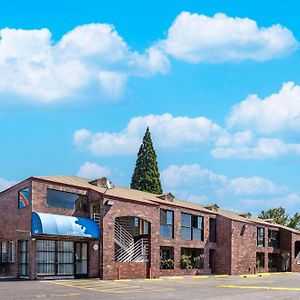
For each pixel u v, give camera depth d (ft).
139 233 139.95
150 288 100.48
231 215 190.39
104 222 120.06
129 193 145.48
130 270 125.39
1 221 119.65
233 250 170.81
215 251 172.14
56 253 115.55
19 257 114.62
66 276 116.57
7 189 119.14
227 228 171.32
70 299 75.61
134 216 129.49
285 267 212.64
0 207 120.47
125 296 82.79
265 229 203.41
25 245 114.21
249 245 182.60
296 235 217.36
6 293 80.59
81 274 120.06
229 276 160.56
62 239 116.37
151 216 134.51
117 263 122.21
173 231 153.48
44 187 114.62
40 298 75.41
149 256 132.98
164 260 149.18
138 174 227.20
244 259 177.99
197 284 116.37
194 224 164.14
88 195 123.85
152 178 226.38
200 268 163.22
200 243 164.35
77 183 127.65
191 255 164.76
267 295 90.22
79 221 116.98
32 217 110.83
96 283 106.22
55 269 114.62
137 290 94.99
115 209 123.65
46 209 114.11
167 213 153.07
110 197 122.62
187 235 159.84
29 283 98.94
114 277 120.78
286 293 94.94
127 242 130.31
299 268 219.20
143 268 129.39
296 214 289.12
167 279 132.77
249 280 138.92
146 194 159.74
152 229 134.41
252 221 194.70
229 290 100.89
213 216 172.24
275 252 209.05
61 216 114.42
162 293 90.33
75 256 119.44
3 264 117.50
